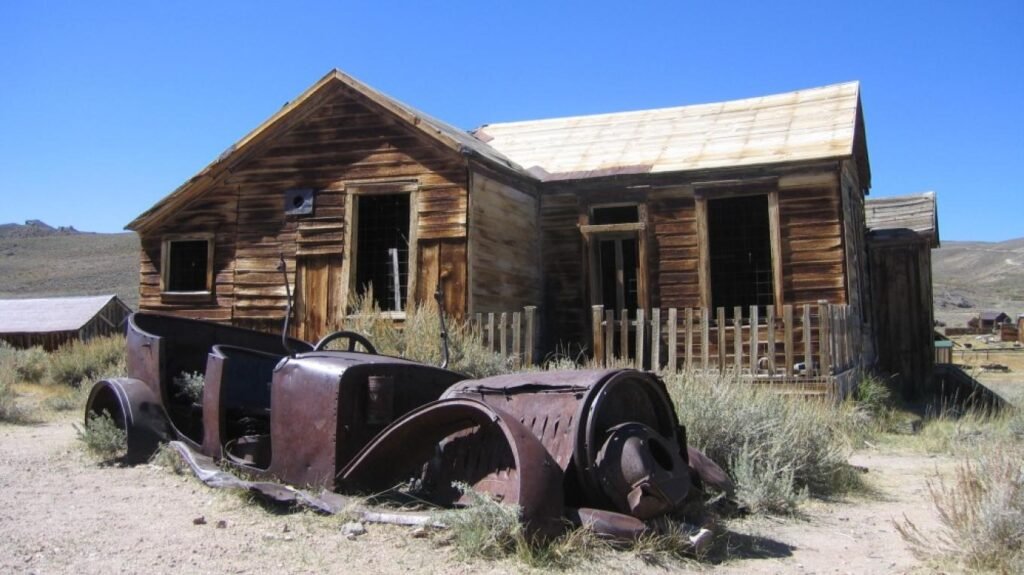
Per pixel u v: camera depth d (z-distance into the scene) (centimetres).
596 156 1542
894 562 473
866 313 1625
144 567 421
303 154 1405
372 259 1429
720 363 1075
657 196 1419
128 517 525
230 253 1445
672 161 1430
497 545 443
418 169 1320
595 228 1441
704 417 689
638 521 460
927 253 1750
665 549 460
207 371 675
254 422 712
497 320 1333
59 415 1167
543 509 445
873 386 1172
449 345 985
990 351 3847
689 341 1079
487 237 1327
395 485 549
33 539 466
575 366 1119
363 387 573
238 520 518
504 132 1784
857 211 1541
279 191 1416
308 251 1380
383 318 1106
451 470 518
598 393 479
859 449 947
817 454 706
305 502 530
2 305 3241
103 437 718
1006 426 994
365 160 1359
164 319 805
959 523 484
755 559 475
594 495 472
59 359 1759
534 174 1515
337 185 1374
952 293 9425
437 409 502
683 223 1393
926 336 1730
